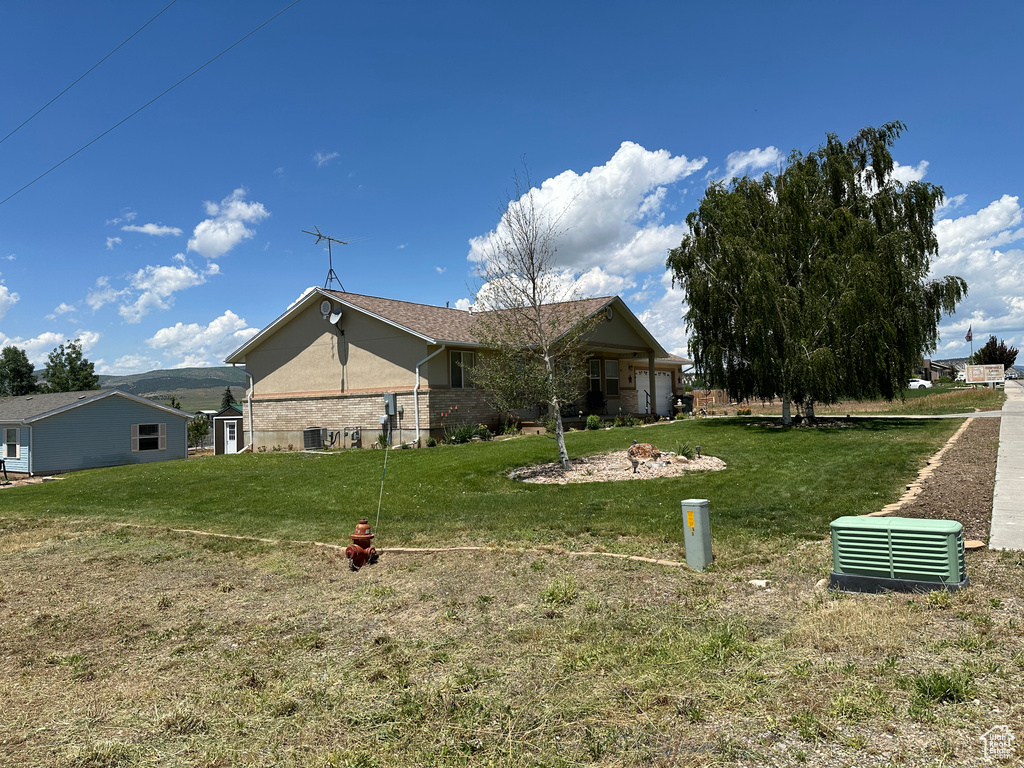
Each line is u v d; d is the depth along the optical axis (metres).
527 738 3.76
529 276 14.38
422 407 21.16
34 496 16.97
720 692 4.11
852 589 5.86
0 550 10.55
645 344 28.00
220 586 7.83
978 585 5.61
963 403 33.12
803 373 19.20
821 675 4.21
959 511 8.27
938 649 4.43
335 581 7.75
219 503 13.68
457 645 5.36
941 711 3.65
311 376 24.27
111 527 12.01
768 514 9.23
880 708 3.73
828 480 11.38
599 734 3.73
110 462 28.34
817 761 3.30
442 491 12.99
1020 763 3.10
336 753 3.75
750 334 20.11
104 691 4.91
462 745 3.72
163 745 4.02
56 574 8.80
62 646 6.03
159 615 6.86
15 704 4.73
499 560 7.92
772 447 16.11
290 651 5.54
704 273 21.47
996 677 3.99
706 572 6.86
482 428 21.88
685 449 14.93
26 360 50.62
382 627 6.02
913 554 5.62
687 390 41.00
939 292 20.45
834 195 21.02
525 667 4.79
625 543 8.26
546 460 15.48
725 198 21.20
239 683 4.90
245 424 26.30
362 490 13.71
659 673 4.46
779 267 20.19
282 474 16.84
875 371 19.48
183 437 31.11
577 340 15.62
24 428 26.05
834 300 19.53
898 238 19.34
